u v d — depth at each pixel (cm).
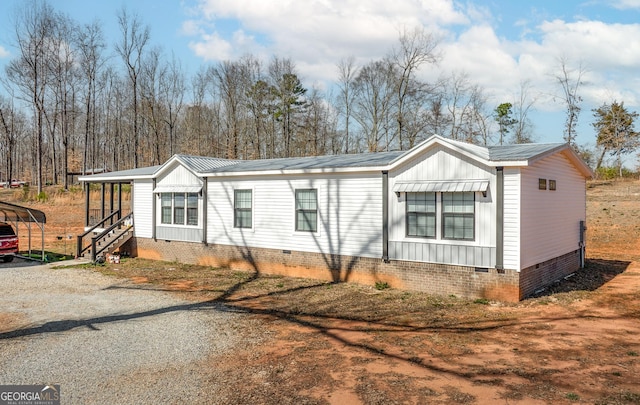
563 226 1507
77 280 1616
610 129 5094
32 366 788
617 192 3550
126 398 661
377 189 1429
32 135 7494
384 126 4850
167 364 795
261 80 5472
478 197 1233
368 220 1451
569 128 4403
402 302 1236
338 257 1521
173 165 2000
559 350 843
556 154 1430
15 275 1722
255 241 1736
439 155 1299
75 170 5772
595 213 2947
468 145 1354
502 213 1192
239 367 779
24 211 2092
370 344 895
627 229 2558
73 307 1215
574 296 1261
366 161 1509
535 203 1277
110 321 1075
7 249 2030
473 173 1240
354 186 1479
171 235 2011
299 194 1612
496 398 643
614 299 1234
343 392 671
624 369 745
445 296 1288
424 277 1335
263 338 942
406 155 1330
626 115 5059
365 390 677
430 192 1310
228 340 930
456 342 899
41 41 4938
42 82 4984
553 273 1427
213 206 1862
